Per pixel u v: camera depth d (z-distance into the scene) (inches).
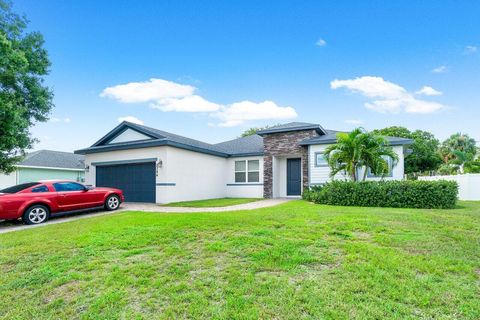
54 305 129.4
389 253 173.8
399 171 526.3
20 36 504.4
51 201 373.4
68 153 1147.9
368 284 134.3
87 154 634.8
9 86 486.6
